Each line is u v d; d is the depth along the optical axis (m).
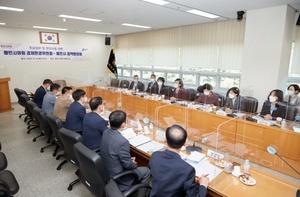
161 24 5.70
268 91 4.03
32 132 4.12
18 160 3.00
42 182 2.48
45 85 4.44
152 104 3.91
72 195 2.25
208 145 2.32
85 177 1.72
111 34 8.27
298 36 4.07
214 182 1.55
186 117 3.30
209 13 4.27
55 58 7.38
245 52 4.24
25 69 6.82
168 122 3.34
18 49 6.58
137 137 2.42
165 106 3.61
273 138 2.52
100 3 3.46
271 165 2.59
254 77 4.18
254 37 4.07
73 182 2.36
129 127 2.74
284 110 3.11
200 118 3.13
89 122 2.29
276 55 3.85
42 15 4.45
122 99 4.52
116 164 1.77
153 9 3.88
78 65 7.96
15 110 5.83
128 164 1.76
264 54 3.99
